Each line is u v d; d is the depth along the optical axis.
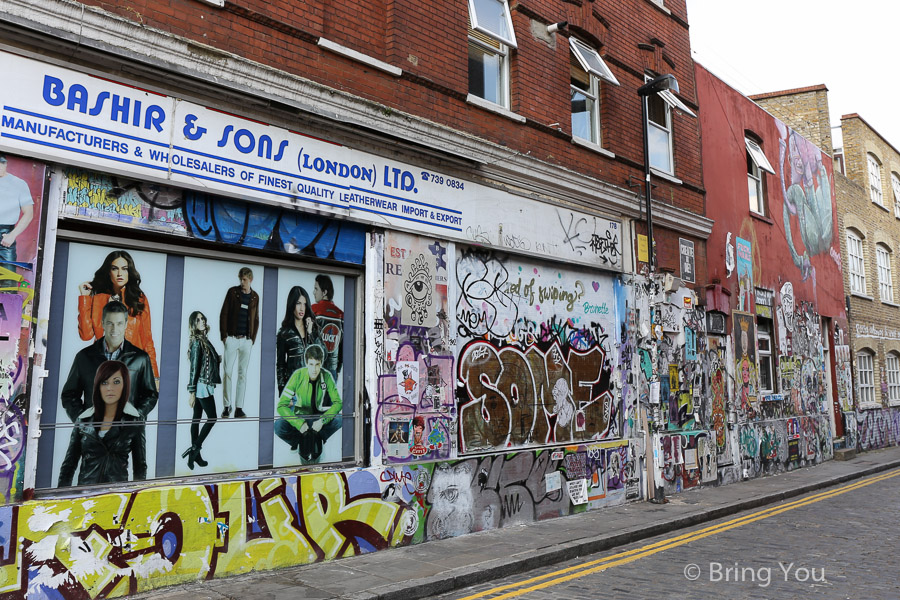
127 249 6.05
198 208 6.38
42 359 5.35
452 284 8.59
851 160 22.81
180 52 6.11
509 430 9.15
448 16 8.99
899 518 9.80
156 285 6.21
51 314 5.55
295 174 7.04
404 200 8.09
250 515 6.35
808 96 21.42
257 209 6.82
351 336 7.64
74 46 5.50
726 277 14.37
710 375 13.44
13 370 5.18
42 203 5.43
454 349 8.52
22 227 5.31
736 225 15.02
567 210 10.52
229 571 6.15
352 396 7.57
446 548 7.48
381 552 7.27
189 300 6.41
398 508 7.55
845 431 18.73
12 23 5.16
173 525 5.85
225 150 6.51
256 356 6.84
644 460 11.21
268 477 6.54
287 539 6.58
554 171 10.07
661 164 13.06
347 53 7.58
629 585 6.28
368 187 7.71
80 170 5.67
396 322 7.88
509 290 9.44
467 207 8.87
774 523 9.54
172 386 6.21
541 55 10.47
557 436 9.89
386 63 8.07
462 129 8.96
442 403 8.27
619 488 10.62
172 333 6.27
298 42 7.20
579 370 10.44
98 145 5.68
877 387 21.44
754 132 16.36
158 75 6.03
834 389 18.77
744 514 10.41
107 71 5.80
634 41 12.65
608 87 11.82
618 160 11.73
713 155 14.59
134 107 5.93
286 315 7.12
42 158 5.38
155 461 6.04
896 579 6.37
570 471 9.80
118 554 5.51
